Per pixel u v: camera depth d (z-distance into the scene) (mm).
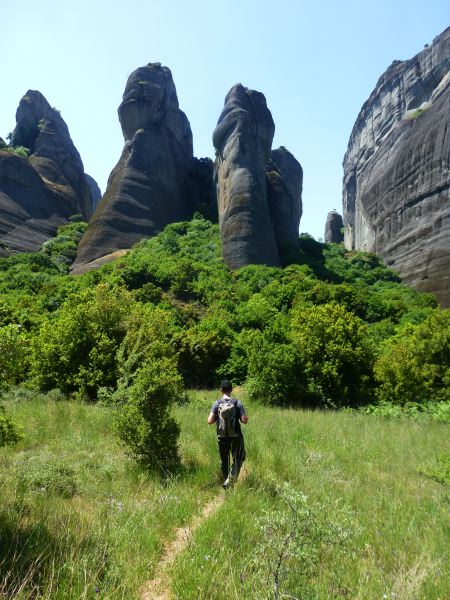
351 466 6941
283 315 38750
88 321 16797
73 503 4637
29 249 69562
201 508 4734
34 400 12875
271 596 2672
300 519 3176
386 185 69812
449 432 10891
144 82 80500
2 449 6609
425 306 49844
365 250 75750
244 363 26297
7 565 3041
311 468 6512
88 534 3650
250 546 3602
